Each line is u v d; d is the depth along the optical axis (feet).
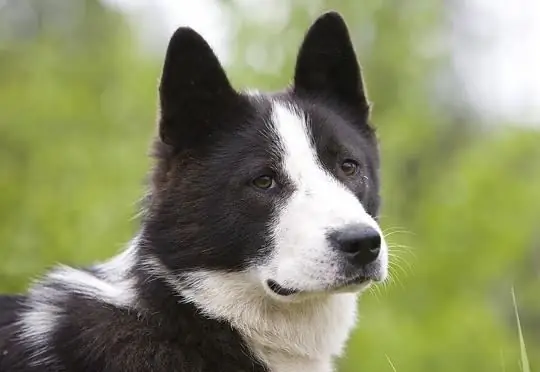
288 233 19.10
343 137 20.90
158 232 20.11
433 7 57.00
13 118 50.31
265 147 20.20
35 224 45.42
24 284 43.96
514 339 60.59
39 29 66.18
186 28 20.38
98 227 45.21
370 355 47.80
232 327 19.83
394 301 52.39
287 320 20.16
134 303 19.70
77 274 20.93
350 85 22.44
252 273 19.62
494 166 57.26
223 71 20.71
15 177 48.47
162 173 20.79
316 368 20.84
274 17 52.60
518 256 57.16
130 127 53.06
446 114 67.77
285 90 22.44
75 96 52.95
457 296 54.65
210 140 20.62
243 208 19.69
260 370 20.07
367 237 18.21
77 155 48.96
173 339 19.52
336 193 19.42
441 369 51.31
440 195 57.16
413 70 56.18
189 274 19.71
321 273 18.40
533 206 57.26
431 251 54.80
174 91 20.61
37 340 19.83
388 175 56.13
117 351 19.02
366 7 53.78
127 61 58.34
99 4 66.49
